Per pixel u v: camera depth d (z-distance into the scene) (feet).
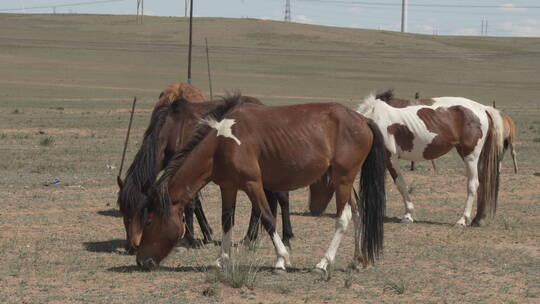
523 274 33.65
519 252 38.75
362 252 33.35
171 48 445.78
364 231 33.04
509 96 256.73
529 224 48.19
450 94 259.80
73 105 179.32
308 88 272.51
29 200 53.11
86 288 29.48
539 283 31.91
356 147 32.30
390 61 429.38
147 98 213.46
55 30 526.57
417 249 39.24
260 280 31.12
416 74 366.43
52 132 110.83
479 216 47.98
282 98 219.61
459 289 30.55
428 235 43.88
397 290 29.76
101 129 118.32
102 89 242.78
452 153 93.35
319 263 32.40
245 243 38.91
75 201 53.42
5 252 36.55
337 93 252.62
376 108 49.44
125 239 40.91
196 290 29.30
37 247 37.86
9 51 378.53
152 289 29.40
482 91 279.49
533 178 70.74
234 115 31.99
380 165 33.12
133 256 36.32
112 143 97.35
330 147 32.12
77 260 35.14
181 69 339.16
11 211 48.62
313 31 565.94
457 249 39.42
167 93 43.34
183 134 37.68
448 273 33.60
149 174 36.04
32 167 71.31
